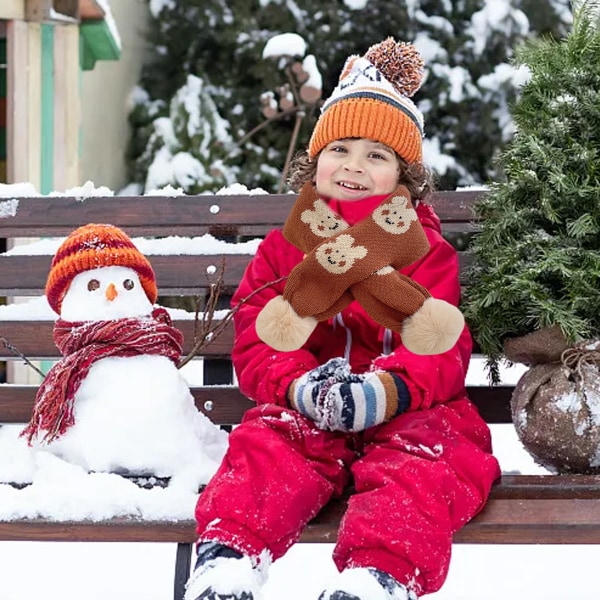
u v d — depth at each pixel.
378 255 3.51
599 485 3.43
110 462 3.79
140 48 14.74
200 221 4.80
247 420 3.49
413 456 3.18
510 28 13.59
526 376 3.88
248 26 14.05
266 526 3.01
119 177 14.13
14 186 4.96
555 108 4.03
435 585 2.96
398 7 13.71
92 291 4.07
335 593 2.71
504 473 4.18
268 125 14.07
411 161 4.12
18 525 3.38
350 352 3.92
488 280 3.99
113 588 4.16
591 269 3.72
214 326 4.63
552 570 4.42
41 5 9.05
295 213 3.70
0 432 4.70
